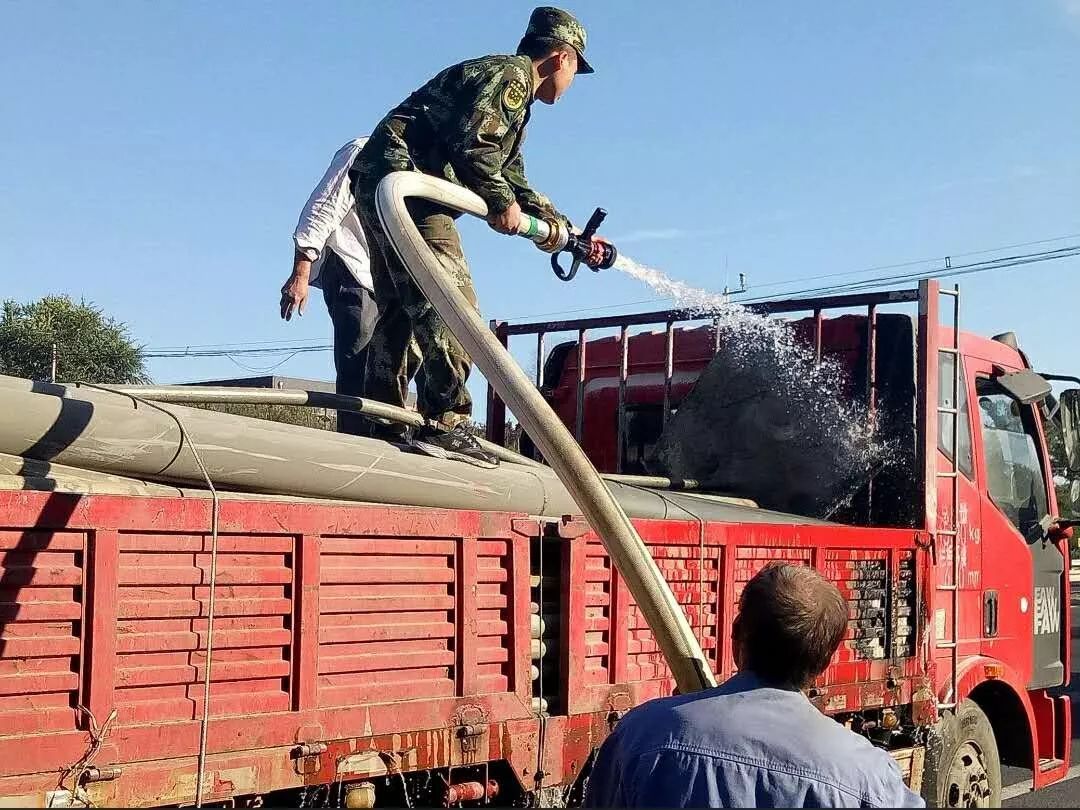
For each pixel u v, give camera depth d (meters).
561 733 4.05
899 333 6.04
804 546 5.13
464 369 4.38
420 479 3.90
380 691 3.53
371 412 4.35
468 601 3.79
